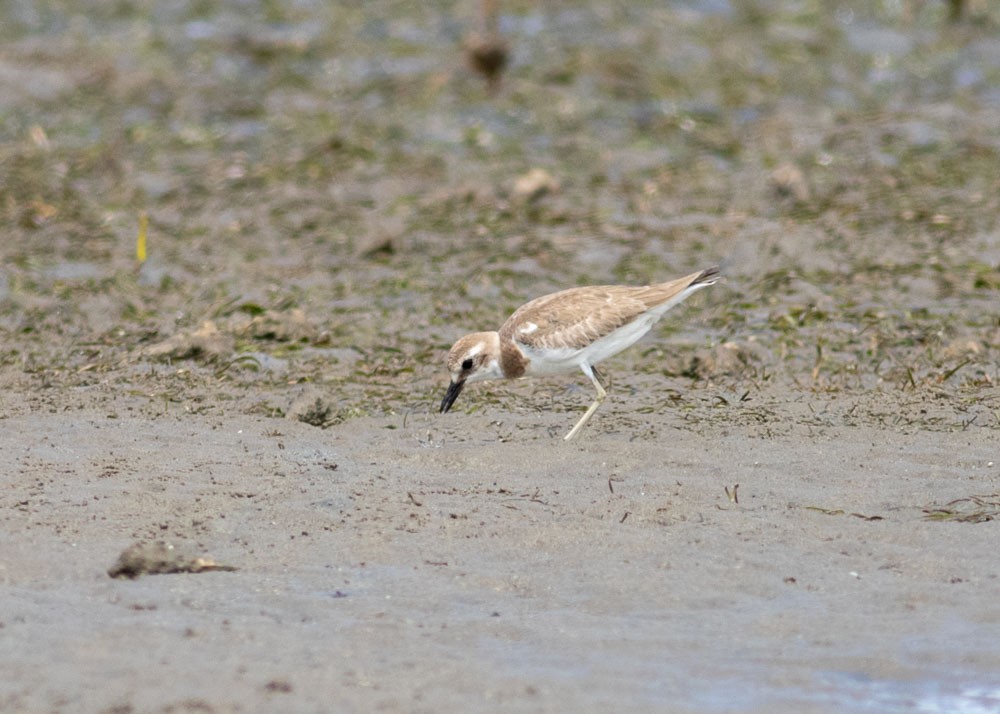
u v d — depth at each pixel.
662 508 15.97
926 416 19.64
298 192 31.02
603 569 14.25
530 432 19.34
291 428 19.39
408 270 26.69
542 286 25.84
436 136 34.62
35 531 14.98
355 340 23.44
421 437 19.11
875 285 25.42
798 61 39.47
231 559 14.45
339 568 14.27
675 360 22.28
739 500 16.27
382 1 44.56
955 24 42.09
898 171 31.75
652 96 37.06
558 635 12.71
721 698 11.52
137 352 22.77
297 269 26.88
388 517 15.66
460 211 29.86
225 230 28.97
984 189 30.61
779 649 12.46
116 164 32.69
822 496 16.39
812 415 19.80
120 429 19.03
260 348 22.95
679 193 31.02
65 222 29.47
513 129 35.19
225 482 16.78
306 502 16.11
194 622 12.80
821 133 34.47
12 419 19.48
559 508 16.02
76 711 10.95
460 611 13.25
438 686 11.58
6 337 23.78
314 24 42.56
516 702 11.30
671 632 12.81
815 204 29.94
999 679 11.95
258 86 37.81
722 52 39.84
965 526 15.36
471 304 25.00
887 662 12.22
